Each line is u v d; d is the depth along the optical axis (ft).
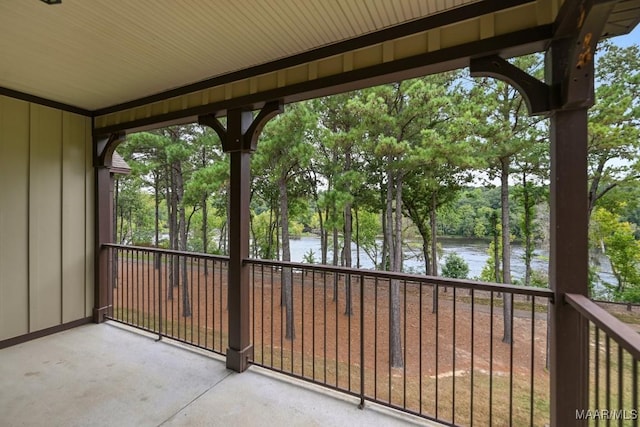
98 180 13.48
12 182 11.14
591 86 5.18
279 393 8.16
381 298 34.30
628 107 19.93
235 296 9.53
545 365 21.12
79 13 6.79
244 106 9.55
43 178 11.94
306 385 8.55
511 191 29.78
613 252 25.48
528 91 5.97
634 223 25.02
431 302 33.42
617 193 24.84
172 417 7.16
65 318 12.50
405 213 36.29
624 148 22.47
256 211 44.98
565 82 5.35
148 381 8.69
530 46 6.06
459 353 23.32
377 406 7.65
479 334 26.61
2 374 9.00
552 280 5.86
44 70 9.56
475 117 22.43
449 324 28.53
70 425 6.86
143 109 11.89
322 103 28.71
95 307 13.35
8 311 11.00
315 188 36.42
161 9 6.66
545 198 28.37
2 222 10.91
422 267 39.60
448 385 18.48
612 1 3.70
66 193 12.62
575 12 4.79
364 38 7.56
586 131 5.56
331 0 6.35
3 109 10.91
